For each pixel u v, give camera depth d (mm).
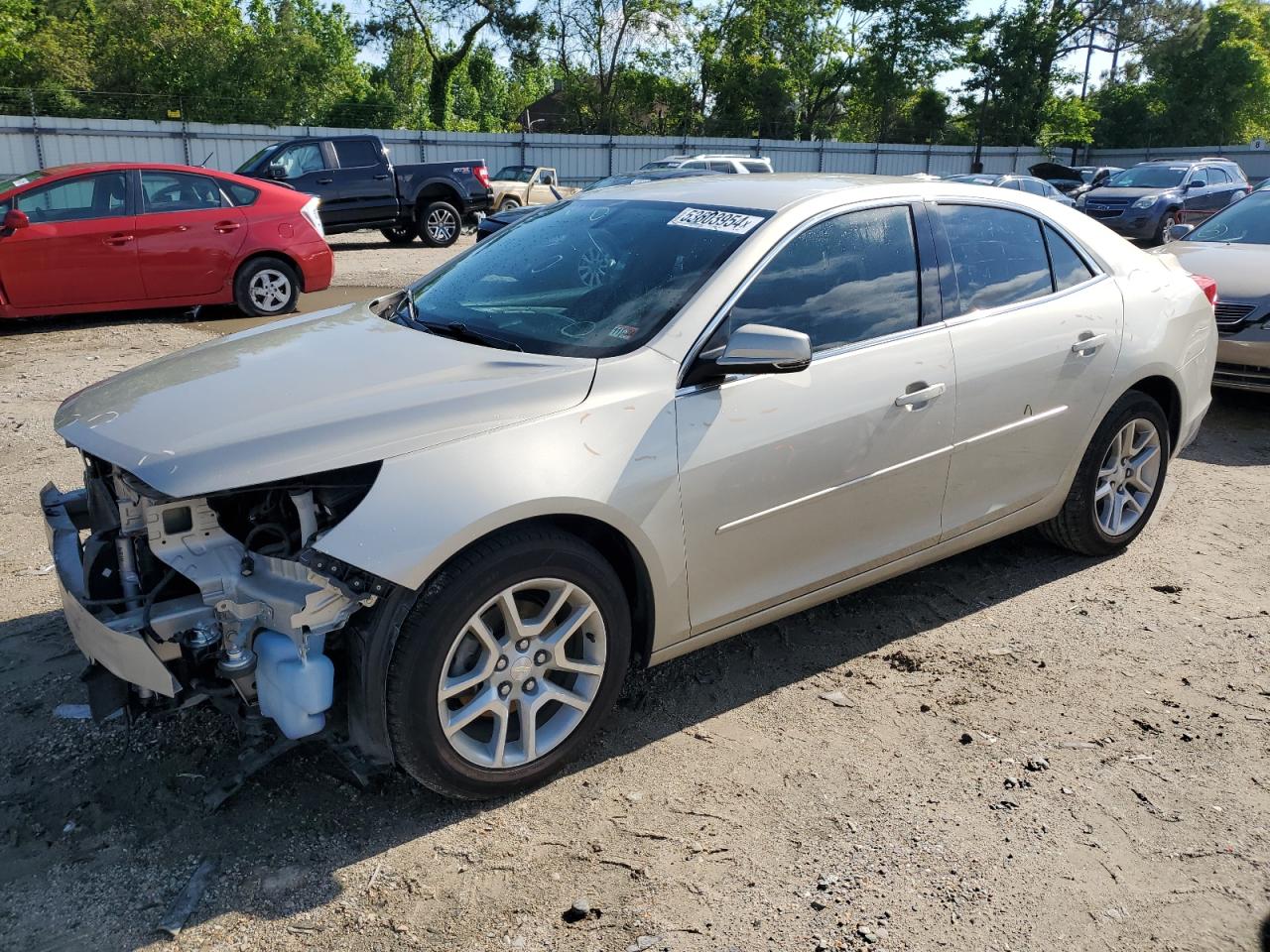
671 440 2990
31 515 5008
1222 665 3750
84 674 2789
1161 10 56688
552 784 2988
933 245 3762
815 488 3342
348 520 2516
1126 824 2850
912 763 3117
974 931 2445
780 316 3301
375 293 12852
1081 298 4191
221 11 43219
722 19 50938
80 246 9641
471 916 2467
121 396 3025
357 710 2674
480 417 2775
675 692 3510
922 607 4188
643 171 20406
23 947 2350
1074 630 4004
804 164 42781
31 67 37250
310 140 18016
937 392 3600
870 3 51188
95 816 2795
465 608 2635
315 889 2549
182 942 2369
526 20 47375
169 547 2623
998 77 51469
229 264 10453
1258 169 46344
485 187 20109
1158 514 5309
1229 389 7941
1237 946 2420
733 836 2770
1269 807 2938
